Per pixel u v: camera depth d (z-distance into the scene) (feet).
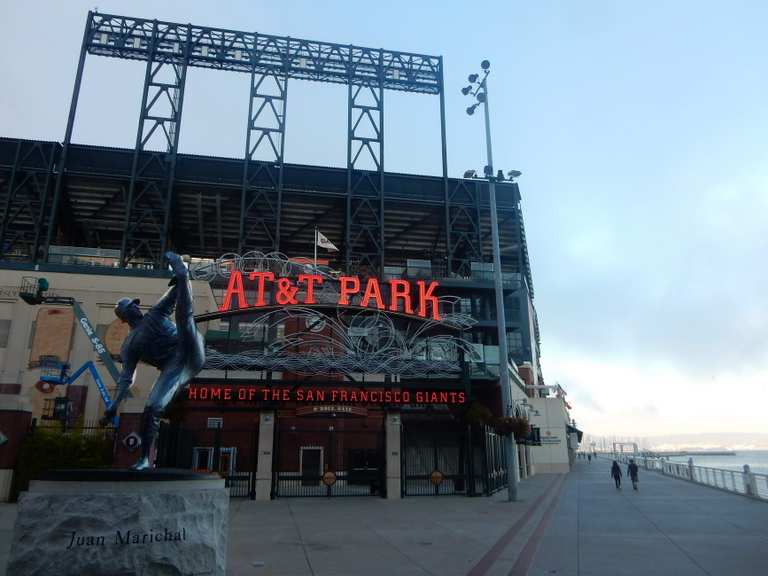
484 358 132.77
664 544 44.73
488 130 102.83
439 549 42.63
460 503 81.66
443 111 219.41
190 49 200.95
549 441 209.67
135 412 82.69
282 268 124.77
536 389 216.74
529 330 228.63
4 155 178.81
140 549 24.00
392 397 93.25
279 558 39.01
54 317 126.41
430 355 97.55
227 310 91.71
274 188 191.01
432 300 101.91
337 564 36.78
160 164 186.09
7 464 75.46
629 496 94.12
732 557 38.93
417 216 212.43
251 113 198.70
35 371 121.90
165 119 190.19
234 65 204.44
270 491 86.58
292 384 91.56
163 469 27.94
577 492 104.01
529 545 44.42
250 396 88.48
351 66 213.66
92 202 189.98
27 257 189.57
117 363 123.85
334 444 127.65
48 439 78.18
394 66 218.59
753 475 88.89
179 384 31.14
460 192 213.05
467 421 92.99
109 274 136.56
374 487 95.55
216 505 27.35
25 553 23.61
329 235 215.31
